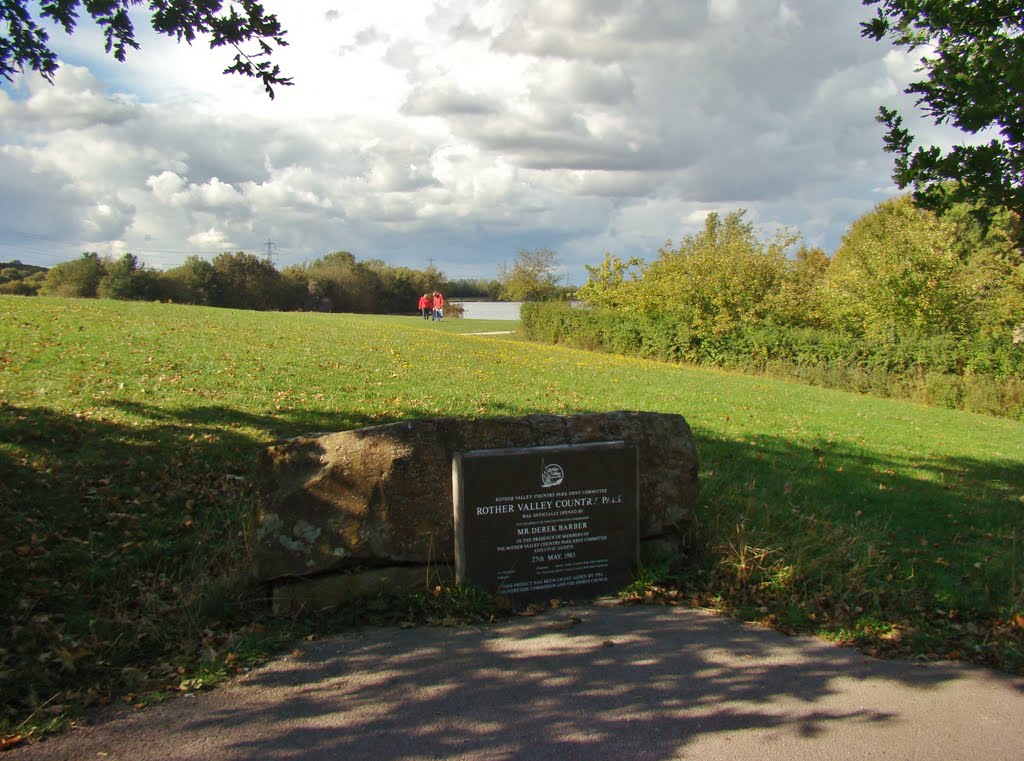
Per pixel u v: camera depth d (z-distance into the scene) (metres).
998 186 5.49
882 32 6.21
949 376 21.86
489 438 5.49
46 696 3.80
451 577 5.32
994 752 3.63
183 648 4.41
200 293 55.81
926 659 4.77
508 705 3.88
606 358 25.19
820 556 6.12
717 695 4.09
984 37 5.76
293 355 14.27
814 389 21.08
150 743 3.43
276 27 6.63
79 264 52.56
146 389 9.76
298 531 4.98
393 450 5.18
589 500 5.56
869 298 26.75
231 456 7.55
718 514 6.81
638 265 36.31
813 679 4.36
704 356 27.66
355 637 4.70
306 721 3.66
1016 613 5.54
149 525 5.90
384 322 34.34
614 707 3.89
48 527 5.59
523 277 70.00
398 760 3.35
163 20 6.51
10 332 12.77
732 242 29.86
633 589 5.63
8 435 7.07
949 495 9.05
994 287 27.09
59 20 6.61
